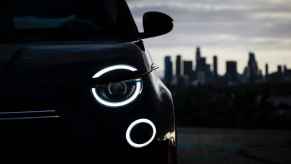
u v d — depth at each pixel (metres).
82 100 2.75
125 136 2.73
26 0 3.36
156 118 2.78
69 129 2.71
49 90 2.74
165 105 2.87
